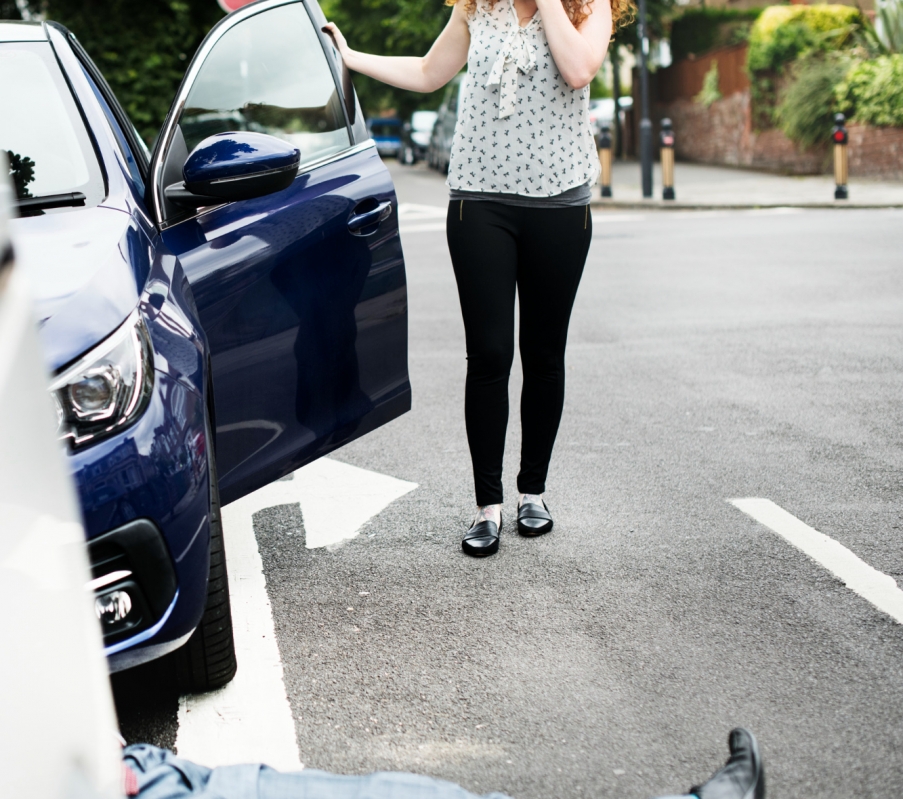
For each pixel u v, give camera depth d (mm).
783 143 23562
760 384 6023
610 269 10625
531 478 3930
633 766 2449
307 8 3844
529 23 3516
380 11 42281
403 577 3543
